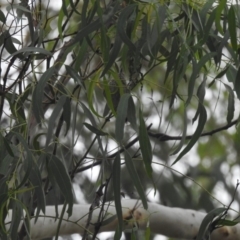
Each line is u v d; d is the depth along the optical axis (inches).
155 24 157.9
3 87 165.6
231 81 170.4
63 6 162.6
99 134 153.6
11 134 159.9
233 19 149.5
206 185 376.2
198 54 175.8
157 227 220.2
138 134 149.6
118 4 158.7
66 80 198.8
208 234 172.2
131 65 172.7
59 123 182.9
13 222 151.0
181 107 336.5
